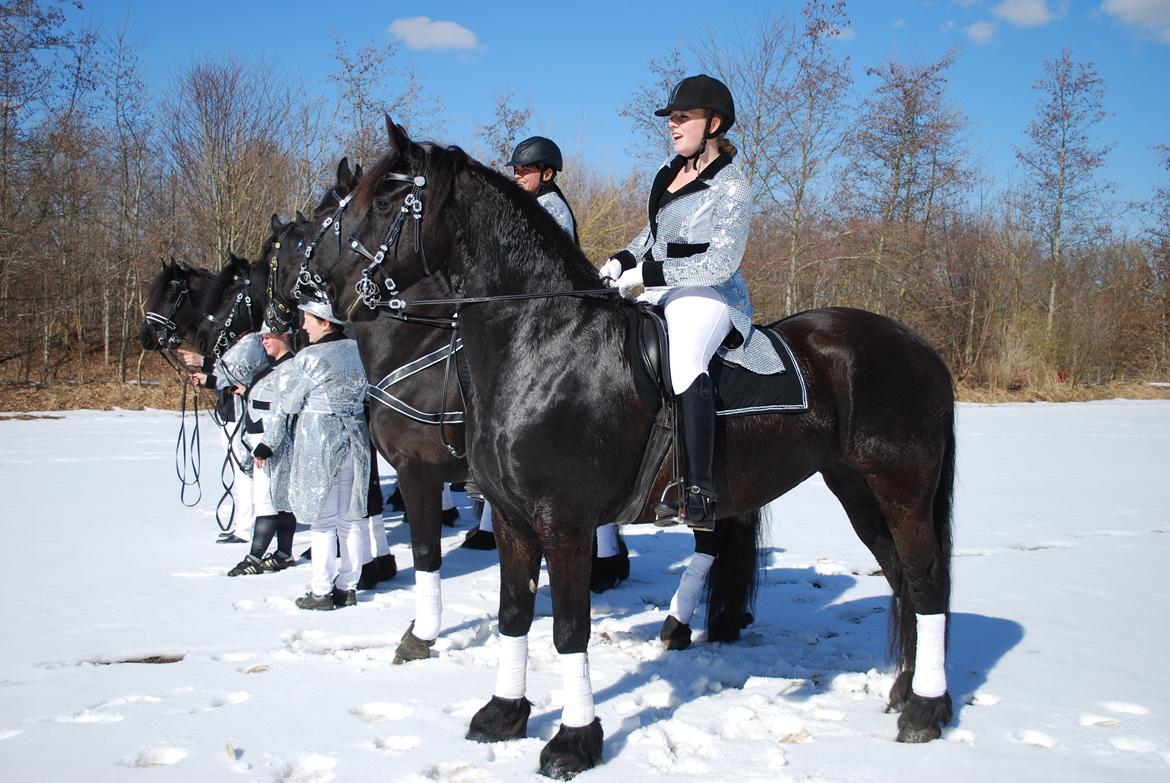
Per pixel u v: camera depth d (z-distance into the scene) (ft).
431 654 15.24
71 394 70.64
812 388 12.09
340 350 17.94
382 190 11.62
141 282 87.61
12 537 24.11
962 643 15.90
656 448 11.17
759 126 89.51
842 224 100.78
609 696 13.17
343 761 10.78
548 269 11.34
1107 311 117.70
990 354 110.52
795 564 22.61
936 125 108.58
